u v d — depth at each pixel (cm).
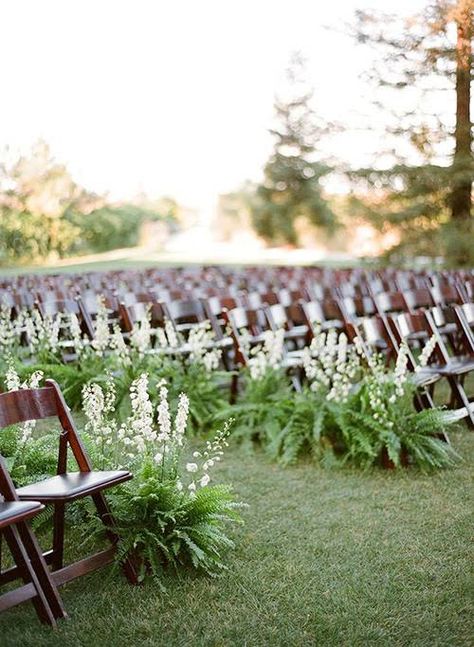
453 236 1819
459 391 689
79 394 737
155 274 1812
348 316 880
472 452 618
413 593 374
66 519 441
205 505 406
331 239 4422
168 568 405
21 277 1805
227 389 800
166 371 729
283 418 650
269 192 4541
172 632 341
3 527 311
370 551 427
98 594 379
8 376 442
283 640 333
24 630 345
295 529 463
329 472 581
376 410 594
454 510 488
